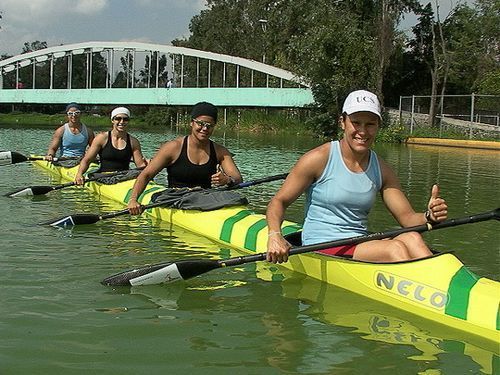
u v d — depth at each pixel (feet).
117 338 12.08
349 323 13.19
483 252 20.12
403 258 14.57
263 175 43.80
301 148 74.28
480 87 108.27
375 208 28.25
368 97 14.75
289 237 17.38
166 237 21.27
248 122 132.36
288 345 11.91
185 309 13.94
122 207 27.40
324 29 106.83
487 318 12.58
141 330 12.53
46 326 12.57
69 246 19.45
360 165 15.56
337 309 14.10
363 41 106.93
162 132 119.03
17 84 162.09
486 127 97.45
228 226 20.85
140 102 136.77
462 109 115.03
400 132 93.91
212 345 11.85
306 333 12.57
